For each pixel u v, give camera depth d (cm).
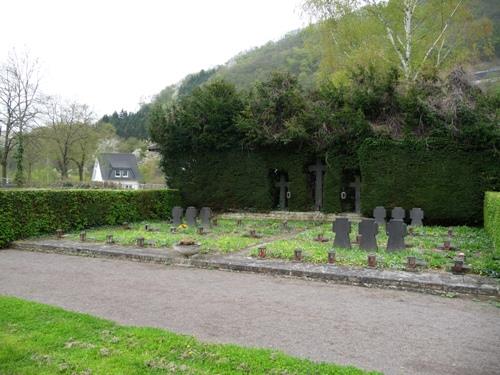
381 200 1686
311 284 784
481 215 1575
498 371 409
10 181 4406
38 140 4275
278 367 396
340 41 2453
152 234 1368
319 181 1930
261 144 1939
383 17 2308
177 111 2114
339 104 1858
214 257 984
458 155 1612
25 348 435
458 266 810
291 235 1402
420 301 671
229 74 5009
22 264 974
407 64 2188
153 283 783
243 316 579
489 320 573
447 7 2222
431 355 448
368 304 651
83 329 497
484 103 1612
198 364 404
